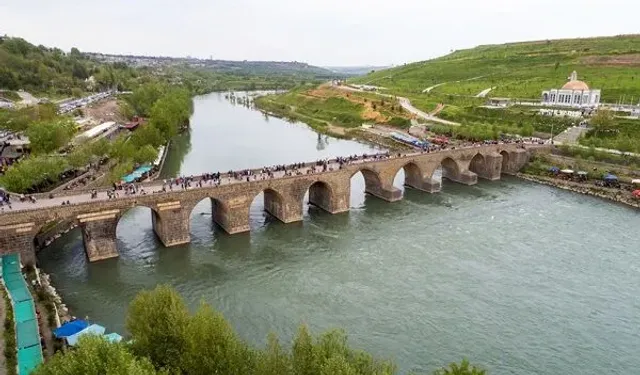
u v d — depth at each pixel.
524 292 67.38
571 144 139.38
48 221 66.81
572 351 54.53
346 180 99.31
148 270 71.31
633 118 154.62
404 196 113.56
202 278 69.69
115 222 72.69
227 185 82.06
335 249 81.12
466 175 125.31
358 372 33.81
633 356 53.75
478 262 76.75
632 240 86.12
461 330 58.03
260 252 79.19
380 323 59.09
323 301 64.06
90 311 59.50
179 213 78.25
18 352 43.84
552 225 93.88
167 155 151.50
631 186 113.69
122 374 32.09
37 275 64.19
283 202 90.56
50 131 113.00
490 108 190.25
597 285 69.62
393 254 79.50
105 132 149.12
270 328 57.47
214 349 37.47
